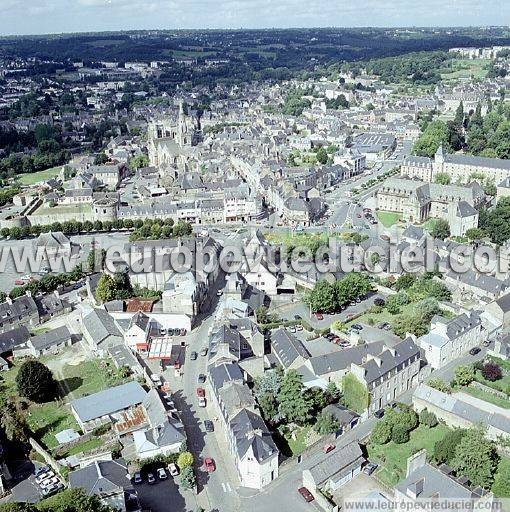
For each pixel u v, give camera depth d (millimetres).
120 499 188500
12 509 174875
